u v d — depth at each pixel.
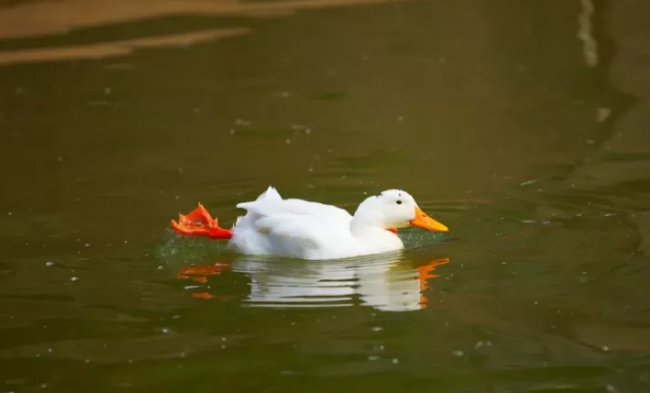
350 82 18.92
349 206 12.44
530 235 11.12
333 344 8.67
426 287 9.82
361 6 24.56
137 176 13.86
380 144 15.28
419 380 7.99
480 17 23.02
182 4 24.50
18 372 8.31
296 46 21.44
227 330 9.01
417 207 10.86
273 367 8.27
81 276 10.30
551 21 22.00
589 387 7.82
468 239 11.12
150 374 8.22
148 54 20.98
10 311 9.48
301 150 15.06
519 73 18.88
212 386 8.01
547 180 13.12
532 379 7.97
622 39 20.08
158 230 11.62
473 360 8.30
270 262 10.69
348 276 10.20
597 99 16.95
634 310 9.10
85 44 21.70
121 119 16.95
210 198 12.82
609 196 12.30
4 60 20.64
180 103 17.84
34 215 12.20
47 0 24.33
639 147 14.34
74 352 8.66
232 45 21.61
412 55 20.59
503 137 15.34
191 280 10.20
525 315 9.09
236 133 16.06
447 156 14.55
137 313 9.40
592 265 10.15
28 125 16.69
